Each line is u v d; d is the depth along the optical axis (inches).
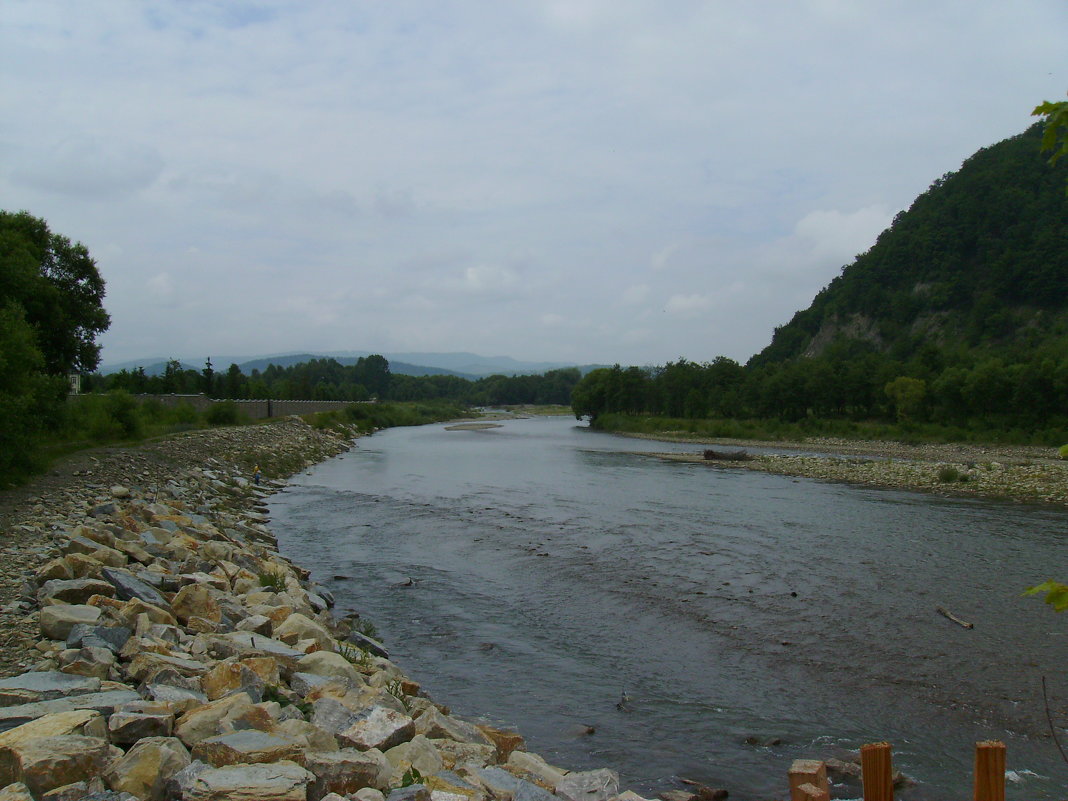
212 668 406.3
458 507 1337.4
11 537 676.7
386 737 346.3
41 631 441.7
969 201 6289.4
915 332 5876.0
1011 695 514.3
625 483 1749.5
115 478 1160.8
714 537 1049.5
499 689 525.0
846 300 6919.3
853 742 445.7
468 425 5324.8
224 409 2632.9
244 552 780.0
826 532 1089.4
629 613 697.6
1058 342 3988.7
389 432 4392.2
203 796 246.2
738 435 3821.4
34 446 1065.5
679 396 4896.7
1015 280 5428.2
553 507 1339.8
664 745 439.5
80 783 256.2
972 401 3312.0
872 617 682.2
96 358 1831.9
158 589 575.2
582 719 476.7
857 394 3966.5
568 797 327.3
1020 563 888.9
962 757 427.8
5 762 261.4
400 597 751.7
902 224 7101.4
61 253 1721.2
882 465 2084.2
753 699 509.0
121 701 333.1
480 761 371.6
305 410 3932.1
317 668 442.3
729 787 388.2
